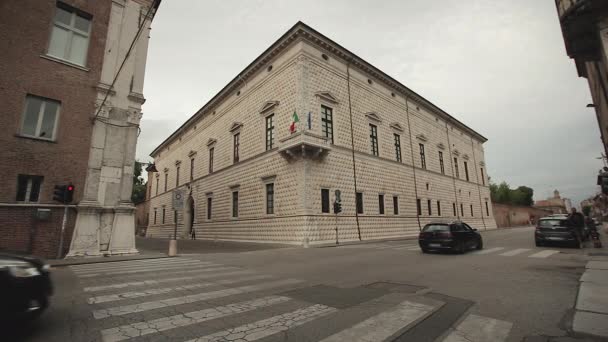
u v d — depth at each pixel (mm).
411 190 30922
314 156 21281
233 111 29938
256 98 26719
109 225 13820
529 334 3928
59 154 13203
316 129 22297
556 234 14438
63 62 13797
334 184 22531
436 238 13047
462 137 45531
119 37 15609
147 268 9984
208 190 32219
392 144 29828
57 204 12859
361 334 3959
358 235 23312
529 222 67250
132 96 15398
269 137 24828
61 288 6812
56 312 5020
